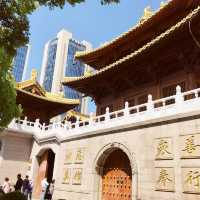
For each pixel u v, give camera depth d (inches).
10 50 473.4
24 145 1307.8
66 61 5777.6
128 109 839.7
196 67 918.4
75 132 1031.6
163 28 1116.5
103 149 867.4
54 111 1665.8
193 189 591.5
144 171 714.8
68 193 951.0
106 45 1262.3
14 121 1291.8
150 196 678.5
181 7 1024.2
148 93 1066.7
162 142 692.1
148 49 915.4
